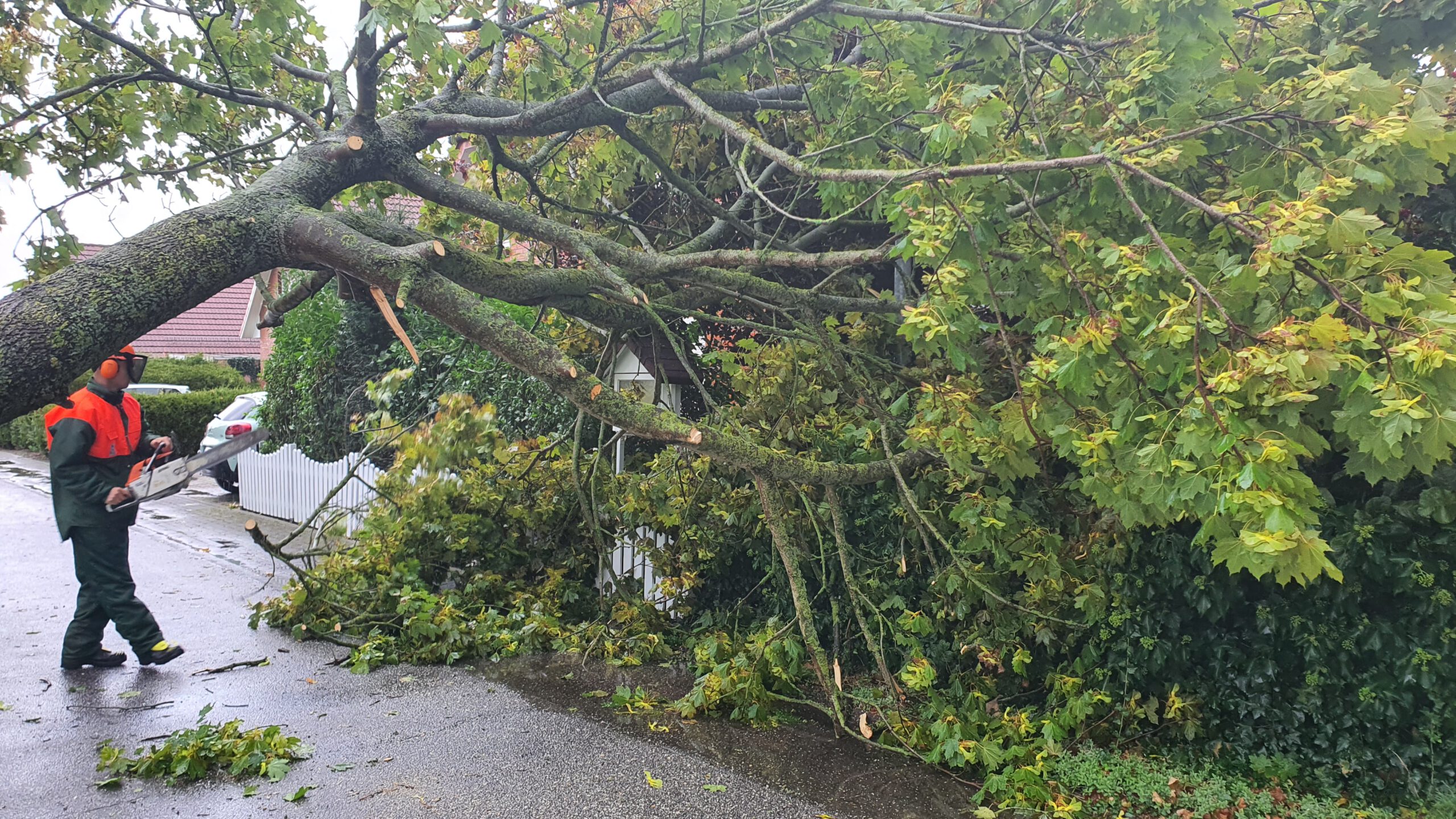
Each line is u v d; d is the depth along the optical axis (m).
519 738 4.34
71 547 9.48
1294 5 4.23
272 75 5.79
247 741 3.99
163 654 5.41
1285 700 3.98
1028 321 4.02
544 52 5.23
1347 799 3.68
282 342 12.41
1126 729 4.24
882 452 5.41
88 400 5.34
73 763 3.99
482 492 6.67
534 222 4.32
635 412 3.69
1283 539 2.30
